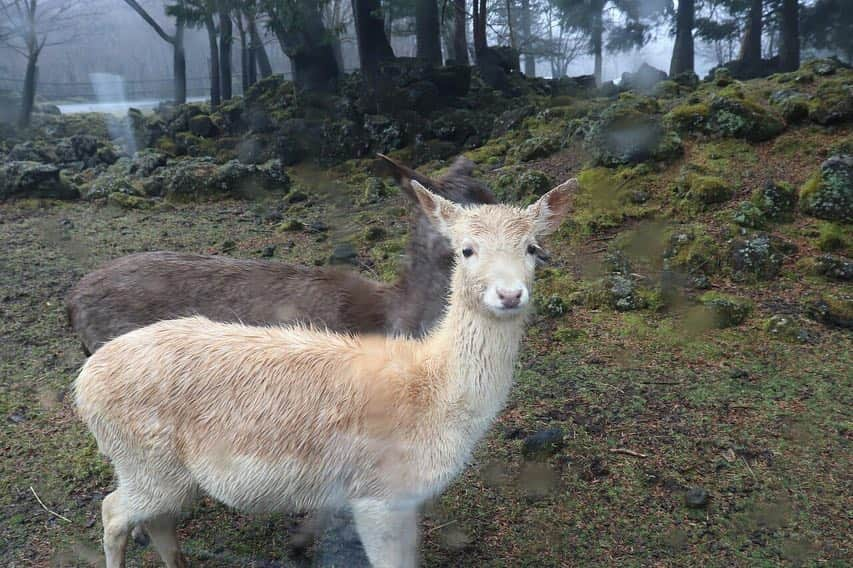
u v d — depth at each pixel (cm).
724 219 353
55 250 406
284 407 143
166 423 146
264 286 196
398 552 148
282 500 148
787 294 303
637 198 387
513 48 798
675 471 200
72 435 226
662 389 242
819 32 617
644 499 191
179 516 168
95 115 709
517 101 633
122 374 148
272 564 174
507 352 144
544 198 152
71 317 210
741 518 182
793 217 353
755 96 459
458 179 208
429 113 604
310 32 616
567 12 714
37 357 276
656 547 175
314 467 144
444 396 143
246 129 671
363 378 145
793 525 179
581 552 174
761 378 245
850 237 333
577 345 275
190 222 461
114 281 204
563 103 593
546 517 186
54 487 202
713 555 171
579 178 418
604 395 239
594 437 217
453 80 629
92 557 176
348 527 167
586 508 189
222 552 179
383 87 609
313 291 194
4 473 207
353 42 745
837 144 390
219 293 196
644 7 676
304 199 506
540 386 247
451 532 182
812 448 207
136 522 155
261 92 698
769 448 208
